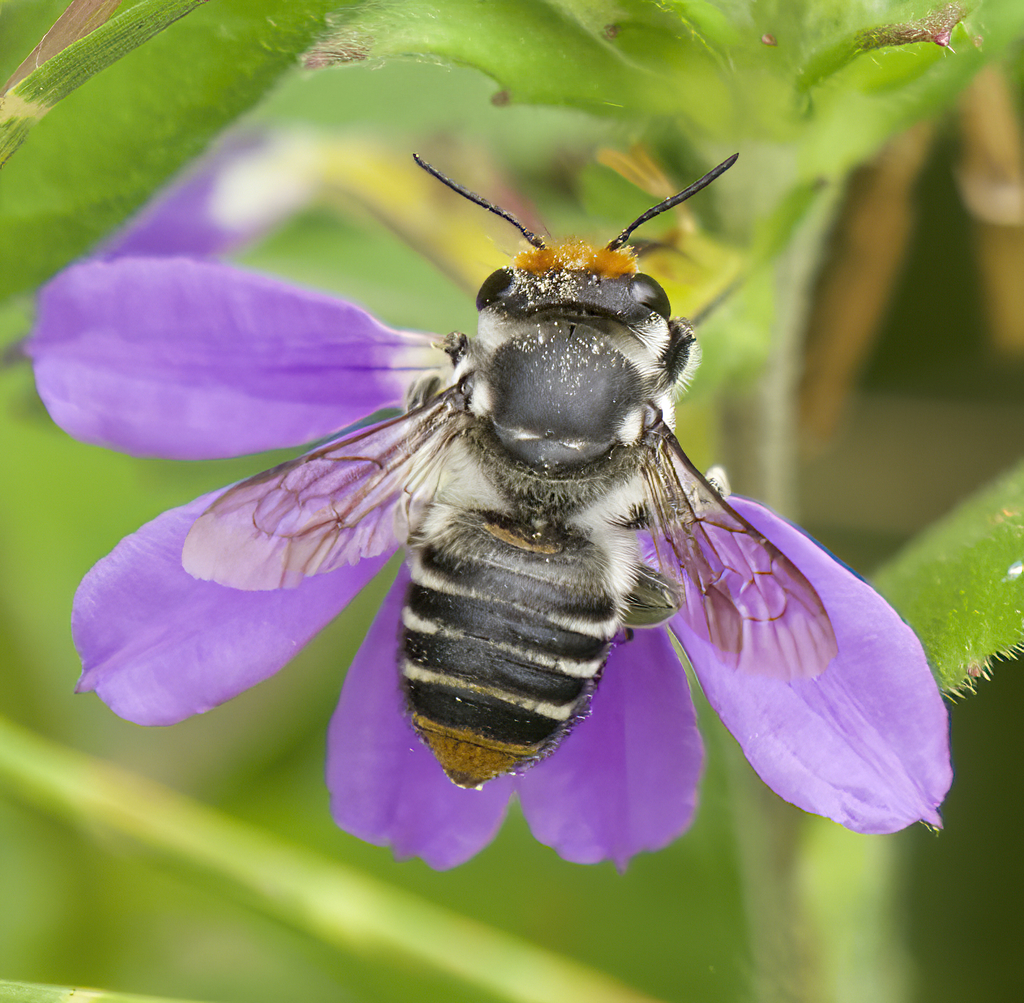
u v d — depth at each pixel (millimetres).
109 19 109
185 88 109
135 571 107
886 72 110
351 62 109
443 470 110
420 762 110
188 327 109
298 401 110
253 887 119
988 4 110
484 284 111
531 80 110
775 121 111
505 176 123
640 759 110
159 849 120
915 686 105
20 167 110
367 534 109
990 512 110
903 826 104
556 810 110
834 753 105
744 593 107
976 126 124
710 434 125
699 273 114
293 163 125
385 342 111
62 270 110
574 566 109
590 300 110
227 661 107
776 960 121
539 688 109
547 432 109
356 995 120
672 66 110
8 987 110
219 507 107
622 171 114
